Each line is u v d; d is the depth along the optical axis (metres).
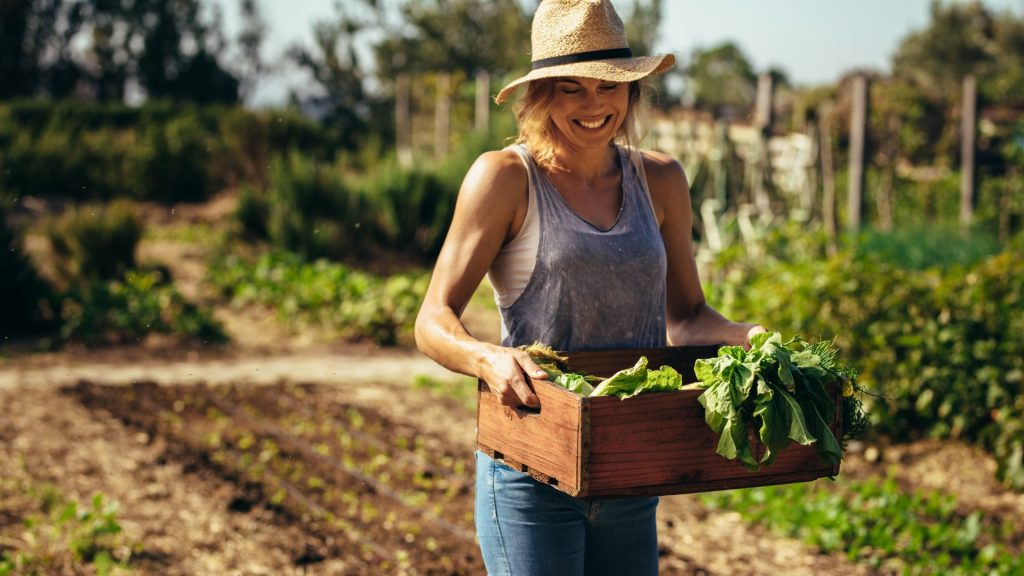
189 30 43.84
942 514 5.82
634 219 2.75
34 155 19.44
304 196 15.23
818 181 13.84
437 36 38.78
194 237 15.90
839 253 7.75
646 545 2.77
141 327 10.36
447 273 2.63
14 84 40.94
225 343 10.45
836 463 2.49
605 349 2.74
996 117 18.31
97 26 42.56
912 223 17.66
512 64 38.16
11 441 6.57
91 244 12.34
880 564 5.15
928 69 50.22
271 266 12.70
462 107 23.95
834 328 7.39
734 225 12.67
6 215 10.83
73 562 4.84
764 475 2.47
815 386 2.46
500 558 2.67
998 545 5.39
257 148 19.05
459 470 6.54
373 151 21.08
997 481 6.40
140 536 5.18
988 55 50.50
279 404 8.04
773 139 14.11
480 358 2.48
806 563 5.16
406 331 10.88
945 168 18.47
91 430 6.92
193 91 43.19
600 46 2.61
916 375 7.10
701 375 2.39
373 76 39.09
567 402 2.31
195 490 5.88
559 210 2.67
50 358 9.47
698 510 5.89
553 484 2.39
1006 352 6.88
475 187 2.65
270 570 4.91
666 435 2.36
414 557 5.14
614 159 2.82
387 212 15.45
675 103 19.05
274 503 5.75
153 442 6.74
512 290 2.72
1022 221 16.84
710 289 9.05
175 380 8.70
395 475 6.40
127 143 20.67
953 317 7.16
